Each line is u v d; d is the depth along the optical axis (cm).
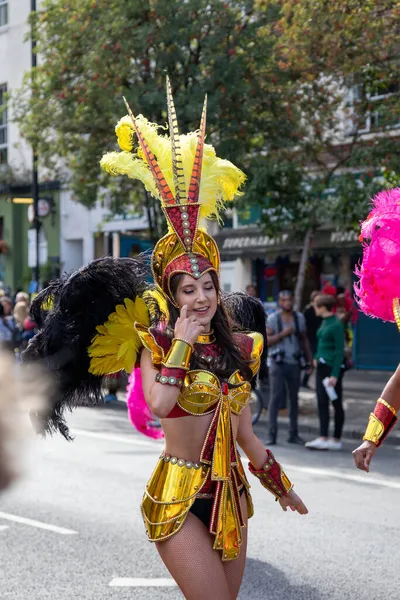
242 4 1662
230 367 361
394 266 464
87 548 668
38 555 649
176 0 1583
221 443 352
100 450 1148
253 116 1706
